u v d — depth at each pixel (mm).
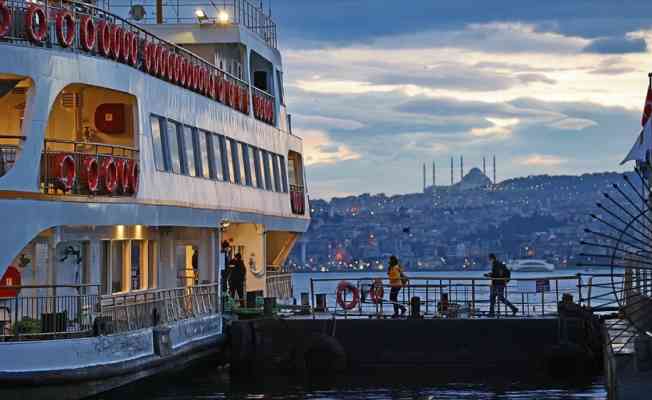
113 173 32312
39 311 31328
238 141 46094
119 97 35562
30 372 28062
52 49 29891
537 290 44688
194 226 39906
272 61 53219
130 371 31828
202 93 41594
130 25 35062
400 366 42812
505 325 42531
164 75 37344
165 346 34781
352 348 42906
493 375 41531
